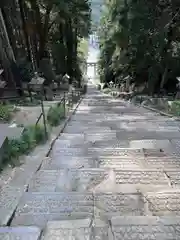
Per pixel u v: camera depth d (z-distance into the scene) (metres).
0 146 3.90
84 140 6.07
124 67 23.31
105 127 7.88
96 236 2.19
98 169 3.92
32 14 18.55
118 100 23.17
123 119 9.68
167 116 10.28
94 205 2.78
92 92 46.72
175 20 14.29
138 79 22.89
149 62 18.11
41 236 2.21
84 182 3.44
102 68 48.41
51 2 16.69
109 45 31.78
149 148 5.25
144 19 15.27
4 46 11.68
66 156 4.69
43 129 5.93
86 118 10.12
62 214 2.60
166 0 13.73
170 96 15.61
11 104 9.02
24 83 12.43
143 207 2.73
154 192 3.09
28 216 2.57
